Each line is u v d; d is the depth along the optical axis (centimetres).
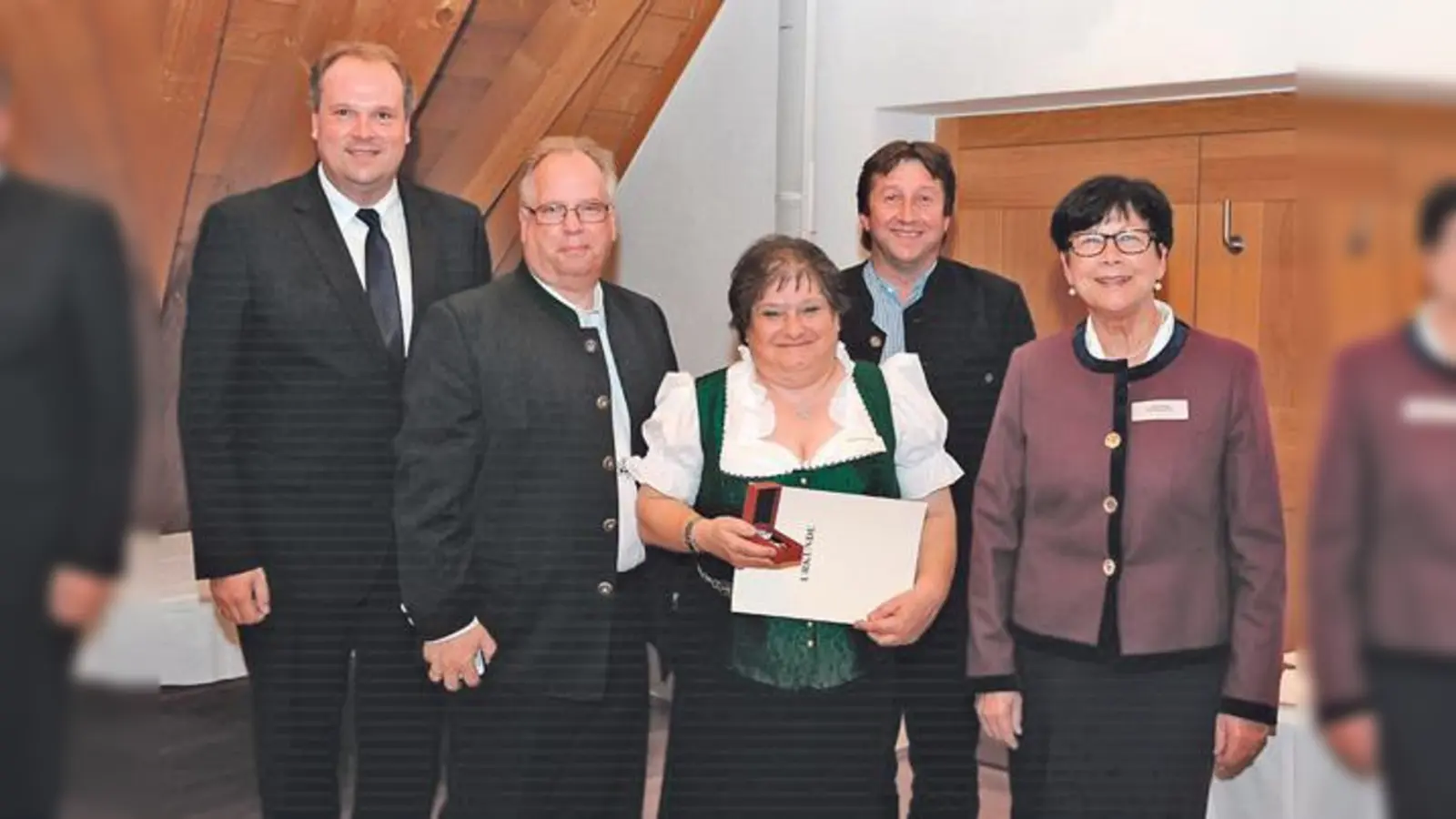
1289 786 152
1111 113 236
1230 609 155
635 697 167
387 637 176
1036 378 161
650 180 290
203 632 179
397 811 176
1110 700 158
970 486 175
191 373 171
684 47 275
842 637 158
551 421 163
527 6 260
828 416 159
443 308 164
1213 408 154
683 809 164
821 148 265
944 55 245
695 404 160
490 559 163
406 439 163
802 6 262
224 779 173
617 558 165
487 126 270
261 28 218
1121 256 155
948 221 185
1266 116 216
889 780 164
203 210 175
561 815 168
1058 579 159
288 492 174
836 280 159
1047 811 163
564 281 165
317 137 177
